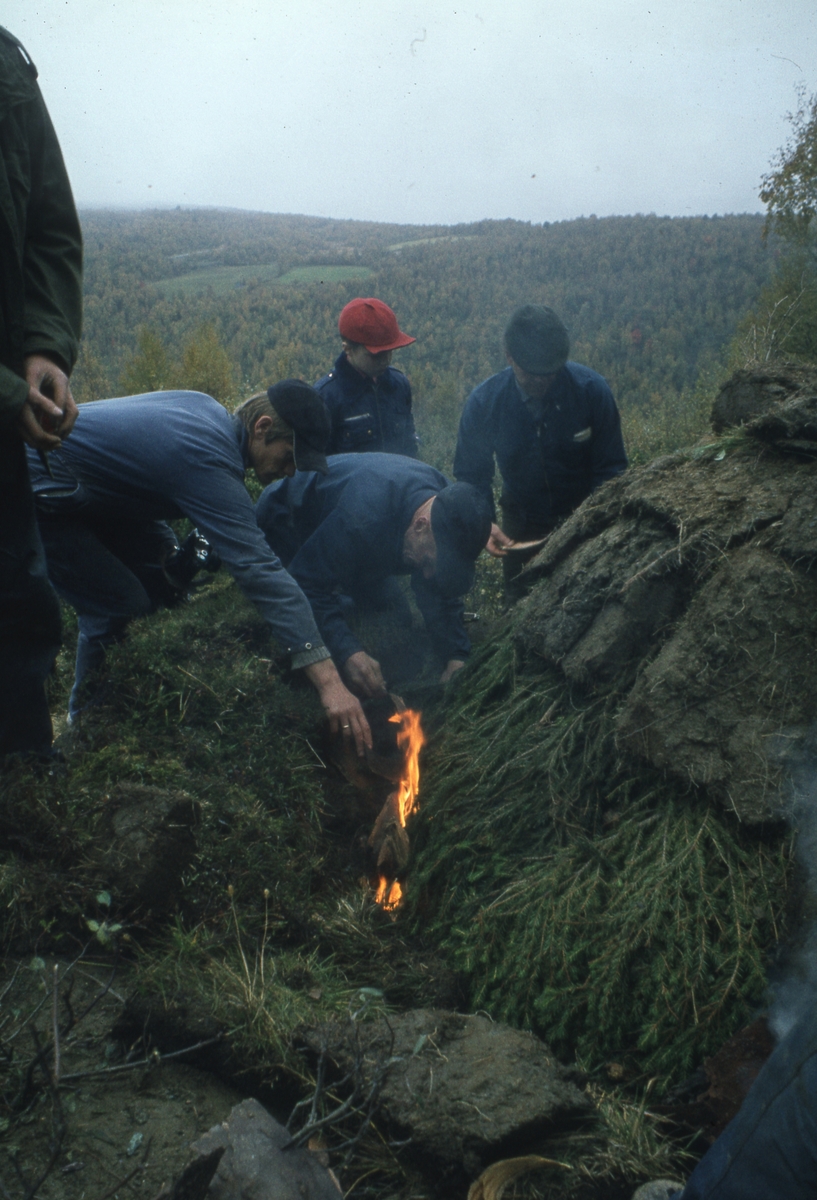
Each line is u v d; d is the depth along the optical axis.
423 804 2.74
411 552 3.13
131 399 3.03
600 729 2.47
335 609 3.14
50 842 2.06
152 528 3.58
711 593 2.34
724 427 3.07
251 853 2.32
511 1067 1.67
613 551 2.72
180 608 3.50
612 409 3.79
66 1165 1.45
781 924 1.90
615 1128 1.62
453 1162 1.51
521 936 2.14
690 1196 1.25
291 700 2.96
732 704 2.18
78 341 2.19
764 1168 1.11
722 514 2.49
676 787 2.24
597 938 2.03
